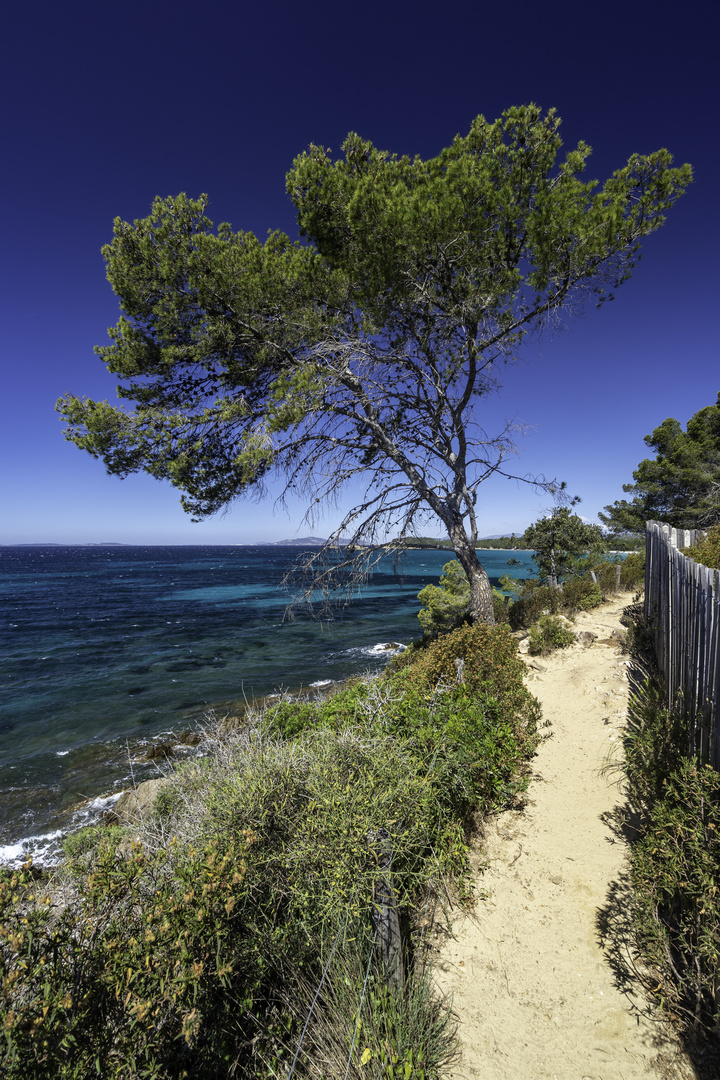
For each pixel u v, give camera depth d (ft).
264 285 28.66
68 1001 5.36
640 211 26.21
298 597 36.14
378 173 27.99
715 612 11.38
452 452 36.83
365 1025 8.11
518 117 26.78
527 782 15.85
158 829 14.01
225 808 10.19
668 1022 8.84
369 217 26.76
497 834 14.74
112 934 6.54
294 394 26.61
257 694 54.24
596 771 17.39
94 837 20.93
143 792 30.40
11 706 54.34
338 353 30.99
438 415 35.58
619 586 54.19
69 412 28.91
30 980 5.71
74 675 66.33
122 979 6.12
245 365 32.86
